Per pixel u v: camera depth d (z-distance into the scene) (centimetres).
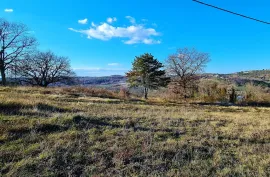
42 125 723
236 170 520
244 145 712
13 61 4053
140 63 3747
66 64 5134
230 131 876
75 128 742
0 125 686
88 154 556
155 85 3797
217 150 646
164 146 641
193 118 1121
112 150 586
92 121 862
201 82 3494
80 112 1055
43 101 1318
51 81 4638
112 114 1039
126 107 1477
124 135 717
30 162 487
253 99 3225
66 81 4800
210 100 3189
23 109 956
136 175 475
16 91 2062
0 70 3978
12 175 440
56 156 527
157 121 977
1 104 989
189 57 3353
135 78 3875
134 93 4003
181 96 3334
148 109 1480
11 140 602
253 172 514
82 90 2819
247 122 1127
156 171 495
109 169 495
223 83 3656
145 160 543
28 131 679
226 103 3011
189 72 3384
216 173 504
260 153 646
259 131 899
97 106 1381
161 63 3888
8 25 3962
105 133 723
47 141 610
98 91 2922
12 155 517
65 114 917
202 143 700
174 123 972
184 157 586
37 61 4447
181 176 484
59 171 470
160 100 3014
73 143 608
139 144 640
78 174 470
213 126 973
